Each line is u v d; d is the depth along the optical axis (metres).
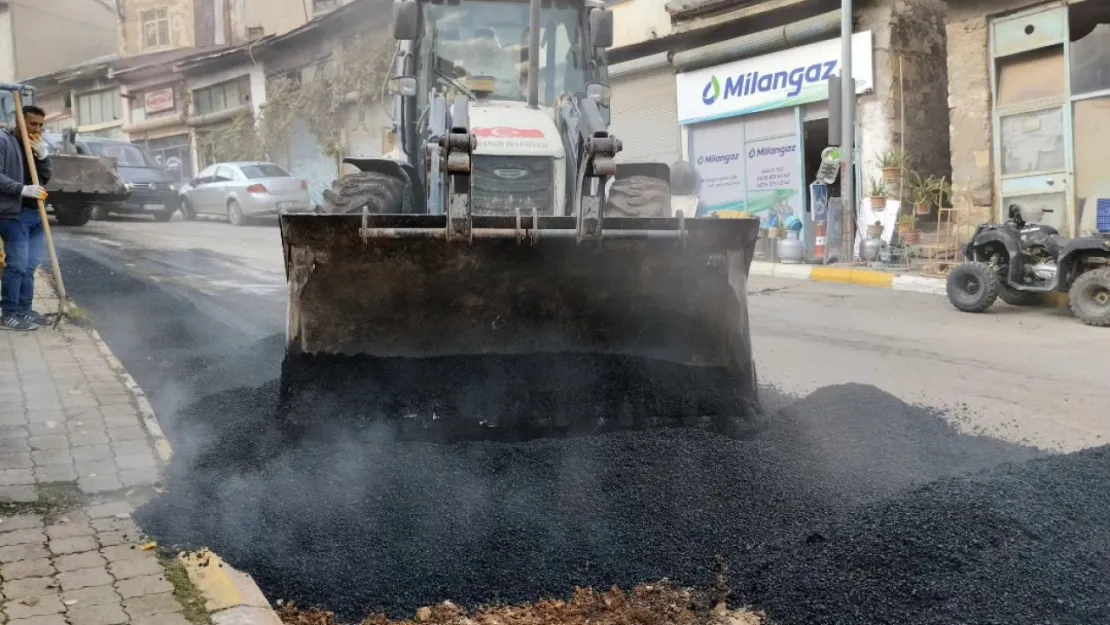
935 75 15.67
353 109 25.66
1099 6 12.50
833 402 5.62
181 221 21.33
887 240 14.03
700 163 18.72
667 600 3.47
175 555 3.59
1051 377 6.91
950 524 3.70
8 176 6.66
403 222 4.66
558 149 6.11
